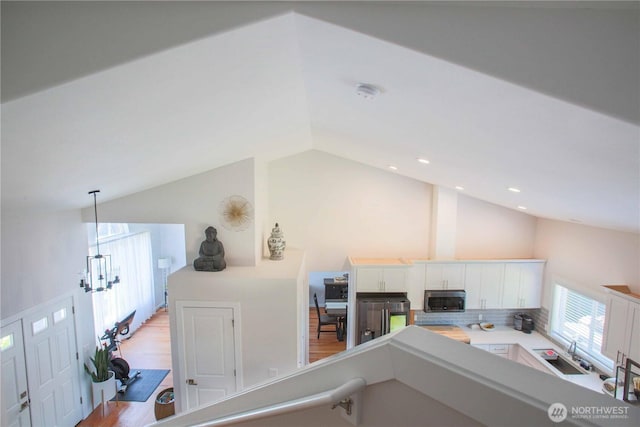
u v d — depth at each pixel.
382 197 6.23
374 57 1.54
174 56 1.49
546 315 5.95
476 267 5.97
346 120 3.00
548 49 1.25
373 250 6.34
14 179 2.52
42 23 1.40
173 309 4.59
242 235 4.97
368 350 0.94
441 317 6.29
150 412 5.23
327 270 6.39
